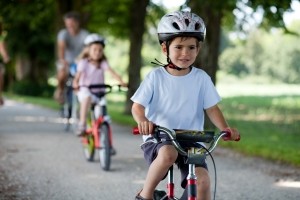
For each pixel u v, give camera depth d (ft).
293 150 37.65
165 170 14.83
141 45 65.98
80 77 32.58
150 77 16.02
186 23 15.19
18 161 32.63
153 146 15.44
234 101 110.11
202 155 14.57
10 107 82.43
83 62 32.60
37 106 86.63
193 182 14.38
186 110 16.05
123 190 25.35
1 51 42.29
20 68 142.61
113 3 73.82
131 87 66.13
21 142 40.81
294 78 275.80
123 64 263.29
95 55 32.60
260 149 37.88
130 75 66.23
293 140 46.01
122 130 50.70
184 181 15.51
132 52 65.92
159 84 15.99
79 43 45.85
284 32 50.24
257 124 63.57
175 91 15.98
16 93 137.18
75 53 46.06
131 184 26.66
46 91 138.31
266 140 44.65
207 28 47.26
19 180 27.25
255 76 279.49
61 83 49.65
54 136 44.91
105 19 78.48
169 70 16.11
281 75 277.85
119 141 42.45
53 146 38.99
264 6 41.29
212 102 16.21
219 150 38.27
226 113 81.20
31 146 38.81
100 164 32.07
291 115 78.07
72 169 30.37
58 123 56.44
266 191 25.38
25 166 31.04
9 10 66.33
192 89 16.05
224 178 28.35
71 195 24.27
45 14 75.82
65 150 37.22
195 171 14.71
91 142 32.42
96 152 36.81
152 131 14.56
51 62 141.90
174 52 15.51
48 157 34.24
